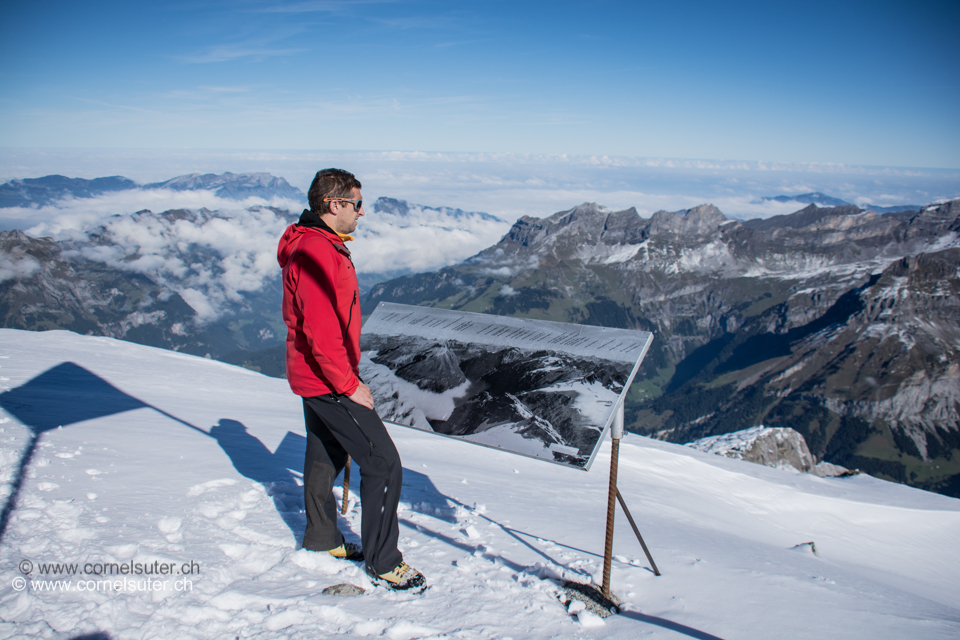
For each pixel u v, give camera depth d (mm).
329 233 2873
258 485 4285
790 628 3223
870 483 28078
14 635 2062
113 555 2797
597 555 4152
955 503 25016
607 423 3006
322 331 2664
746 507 17516
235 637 2271
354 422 2871
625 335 3330
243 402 10883
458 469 7859
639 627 2893
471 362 3713
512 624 2686
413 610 2699
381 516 2939
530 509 5648
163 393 10031
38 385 8367
